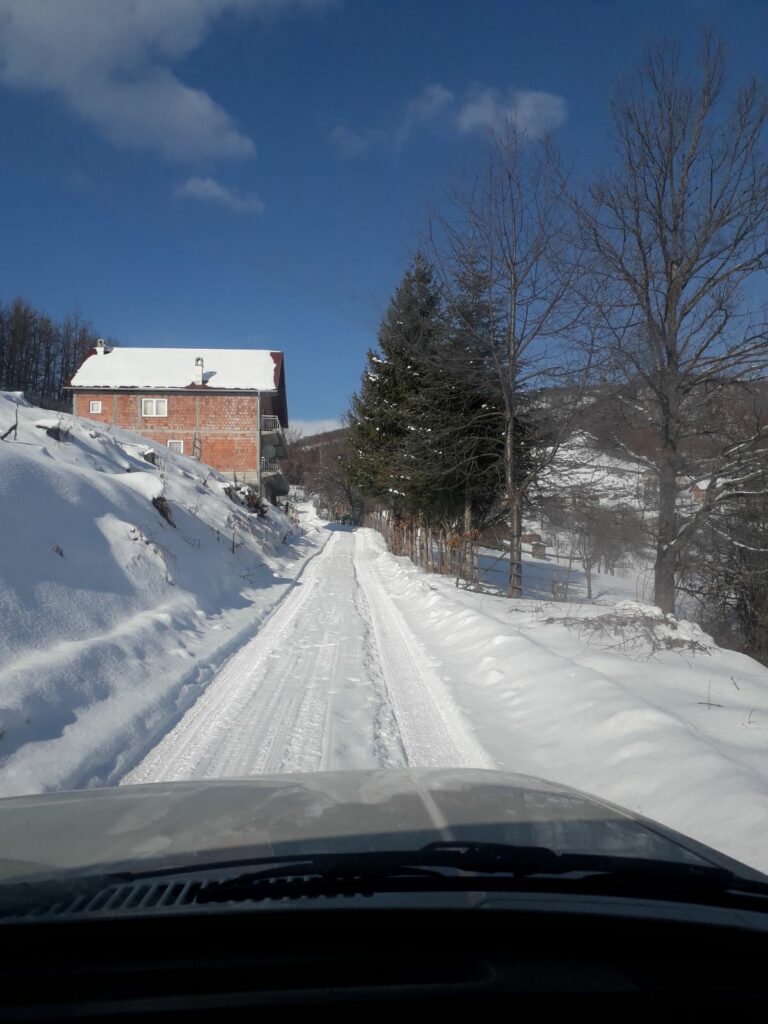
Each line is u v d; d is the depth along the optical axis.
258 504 27.83
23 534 9.53
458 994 1.84
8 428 14.57
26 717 5.99
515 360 16.69
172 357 47.72
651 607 11.34
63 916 2.01
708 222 12.98
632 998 1.86
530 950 2.03
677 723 5.95
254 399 44.41
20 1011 1.77
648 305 13.46
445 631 12.34
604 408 14.28
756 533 15.67
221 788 3.61
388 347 26.45
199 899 2.14
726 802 4.48
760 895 2.34
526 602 15.56
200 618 11.75
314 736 6.59
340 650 10.82
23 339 68.25
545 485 18.52
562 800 3.40
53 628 8.27
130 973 1.86
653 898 2.27
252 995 1.83
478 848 2.60
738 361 13.00
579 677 7.62
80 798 3.46
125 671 7.98
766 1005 1.90
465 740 6.52
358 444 31.72
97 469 15.80
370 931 2.04
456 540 21.03
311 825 2.89
